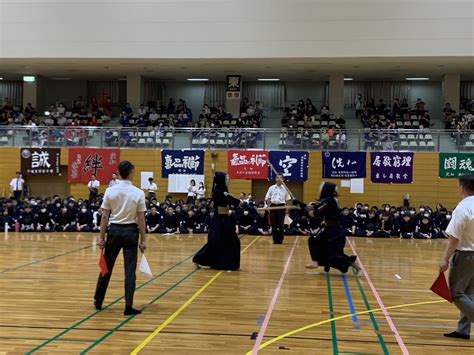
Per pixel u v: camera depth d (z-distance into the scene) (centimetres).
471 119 2508
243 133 2259
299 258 1211
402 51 2277
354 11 2302
